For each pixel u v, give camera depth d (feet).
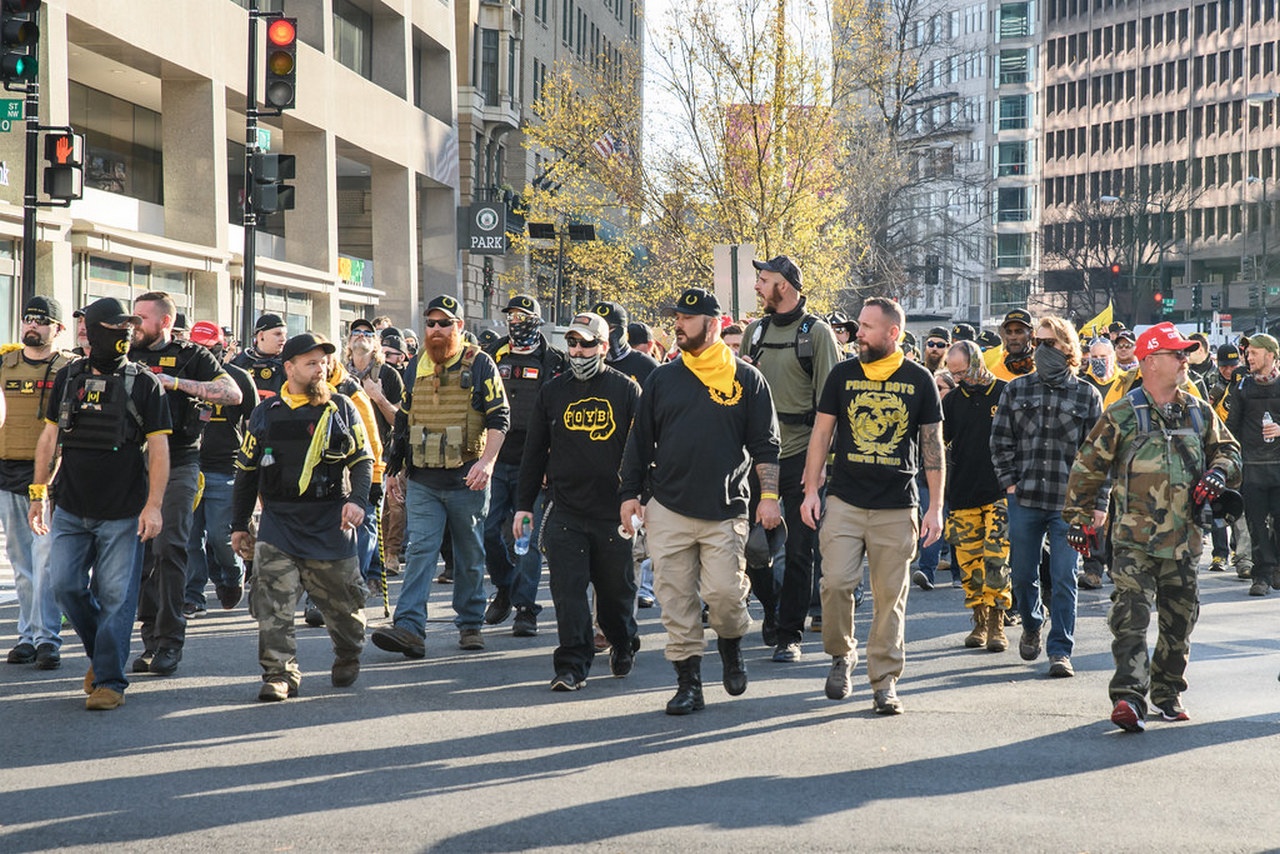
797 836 21.49
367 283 158.40
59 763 25.85
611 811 22.80
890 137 189.47
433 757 26.40
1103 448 29.94
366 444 32.91
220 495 43.55
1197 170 399.44
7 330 90.63
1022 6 449.89
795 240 141.08
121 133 124.98
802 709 30.94
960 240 233.55
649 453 31.04
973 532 39.42
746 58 138.62
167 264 110.32
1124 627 29.19
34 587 35.83
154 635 35.12
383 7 159.74
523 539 34.55
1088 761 26.35
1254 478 52.29
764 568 36.96
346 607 32.89
